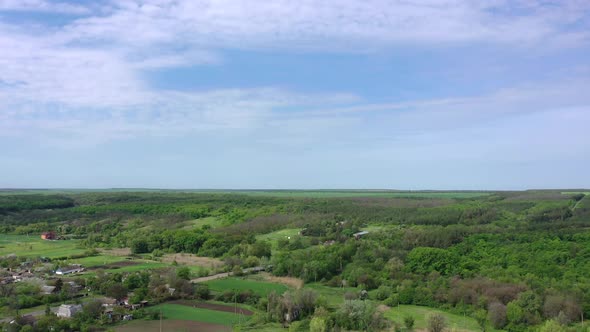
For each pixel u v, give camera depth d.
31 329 109.75
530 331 115.56
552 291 132.62
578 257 164.12
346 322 123.12
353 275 168.62
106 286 149.12
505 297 132.88
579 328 115.31
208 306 141.25
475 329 121.19
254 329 120.19
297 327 120.00
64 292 143.25
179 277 159.00
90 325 118.69
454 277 153.62
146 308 136.25
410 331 119.00
